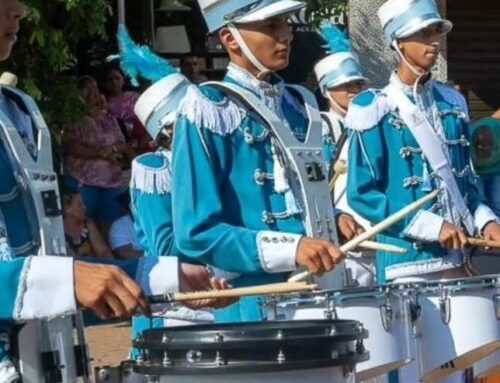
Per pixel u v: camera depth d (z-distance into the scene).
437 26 8.73
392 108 8.67
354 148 8.62
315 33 16.91
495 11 19.88
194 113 6.75
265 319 6.76
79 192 14.52
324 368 5.08
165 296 5.11
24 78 13.97
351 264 9.73
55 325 5.08
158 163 8.77
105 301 4.74
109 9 14.38
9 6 5.13
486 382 8.62
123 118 15.55
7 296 4.76
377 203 8.48
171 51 17.23
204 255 6.59
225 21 6.99
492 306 7.68
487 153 9.95
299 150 6.92
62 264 4.79
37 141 5.26
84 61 16.23
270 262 6.51
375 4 17.34
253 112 6.89
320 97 15.93
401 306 7.21
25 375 4.99
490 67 19.98
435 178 8.64
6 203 5.04
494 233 8.76
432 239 8.36
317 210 6.91
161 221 8.65
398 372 7.45
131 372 5.44
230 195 6.82
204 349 5.00
